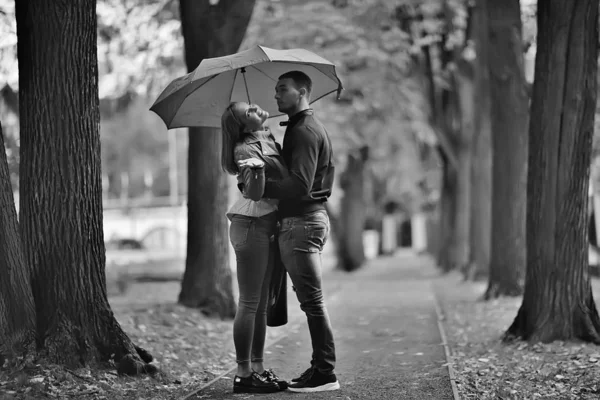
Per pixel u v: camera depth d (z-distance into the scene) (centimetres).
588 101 1084
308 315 736
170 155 5909
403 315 1529
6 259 800
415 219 8681
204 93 817
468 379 838
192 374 905
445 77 2752
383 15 2194
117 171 5816
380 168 3675
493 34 1797
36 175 842
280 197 705
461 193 3123
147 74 2130
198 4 1412
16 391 721
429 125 3070
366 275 3334
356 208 3716
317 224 725
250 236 723
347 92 2491
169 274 2733
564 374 844
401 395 728
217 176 1477
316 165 717
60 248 839
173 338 1153
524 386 795
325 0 2141
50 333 823
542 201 1098
